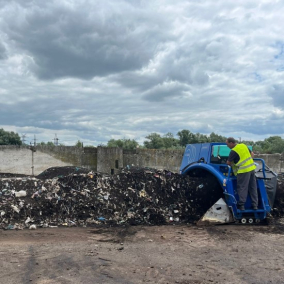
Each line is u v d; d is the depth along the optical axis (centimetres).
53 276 416
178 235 630
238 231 655
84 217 731
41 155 1554
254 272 440
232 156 696
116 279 410
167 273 433
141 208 764
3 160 1515
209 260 488
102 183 821
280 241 589
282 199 822
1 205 723
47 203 745
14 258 480
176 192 804
